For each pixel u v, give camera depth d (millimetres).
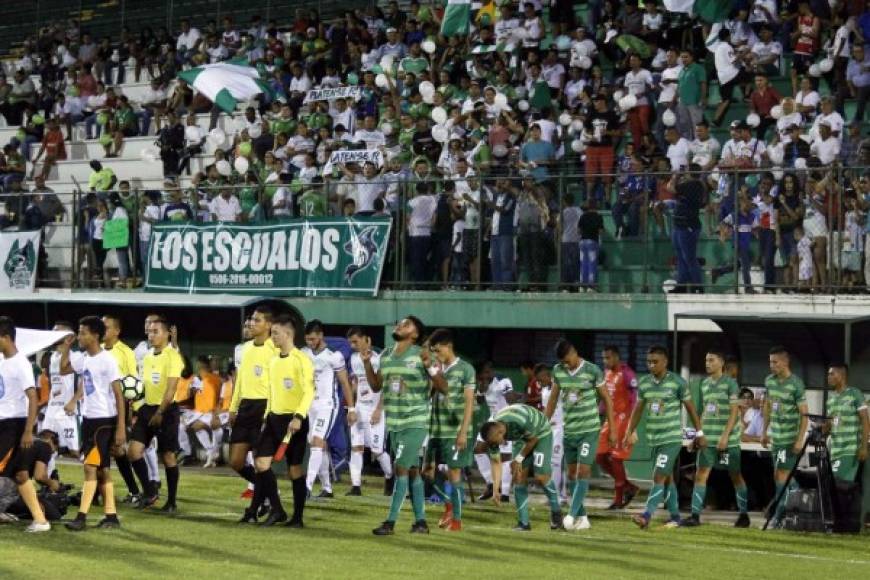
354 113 60281
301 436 33000
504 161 53094
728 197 44094
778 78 53844
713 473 41312
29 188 70562
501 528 34406
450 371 33156
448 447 33500
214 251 54625
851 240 41812
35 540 29531
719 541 33406
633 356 49094
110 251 57062
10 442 30547
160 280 55906
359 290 51031
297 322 49781
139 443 36000
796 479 37281
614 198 46219
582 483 34812
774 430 37000
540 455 34344
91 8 85188
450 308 48969
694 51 55219
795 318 38969
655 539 33312
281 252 52969
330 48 67000
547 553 29734
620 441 40750
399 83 61156
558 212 47156
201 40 73750
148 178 67750
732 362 38375
